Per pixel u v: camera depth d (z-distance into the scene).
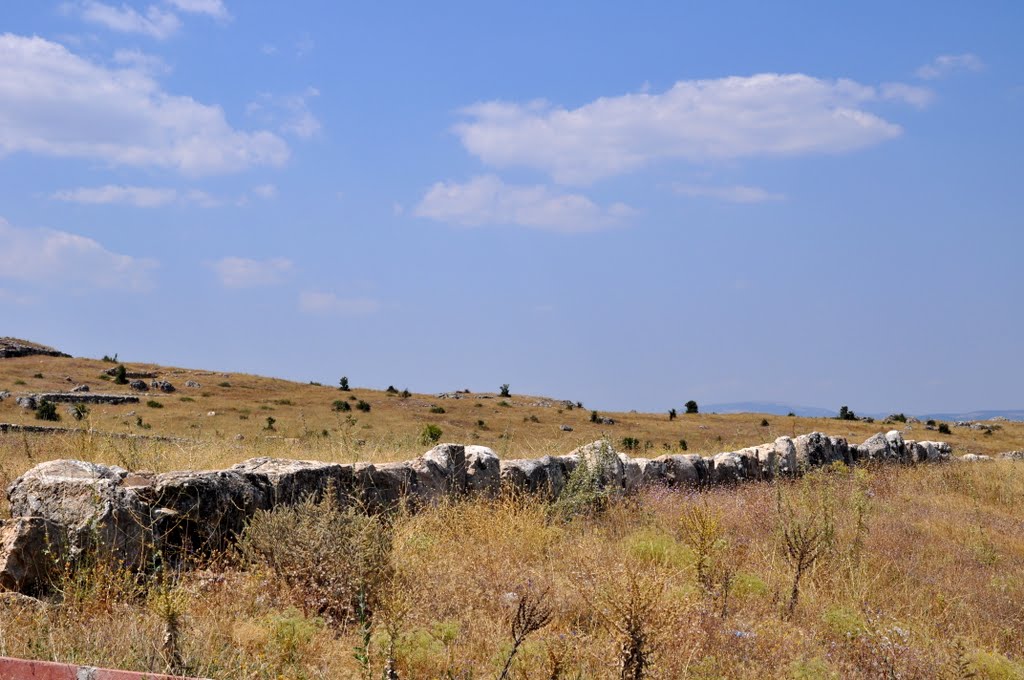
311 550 6.31
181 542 6.54
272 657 4.90
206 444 12.40
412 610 6.05
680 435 54.62
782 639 6.27
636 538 9.13
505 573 7.23
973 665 6.27
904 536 11.06
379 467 8.80
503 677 4.79
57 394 47.56
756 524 10.85
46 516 5.77
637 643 5.07
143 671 4.36
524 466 10.77
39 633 4.82
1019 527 13.24
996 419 72.62
